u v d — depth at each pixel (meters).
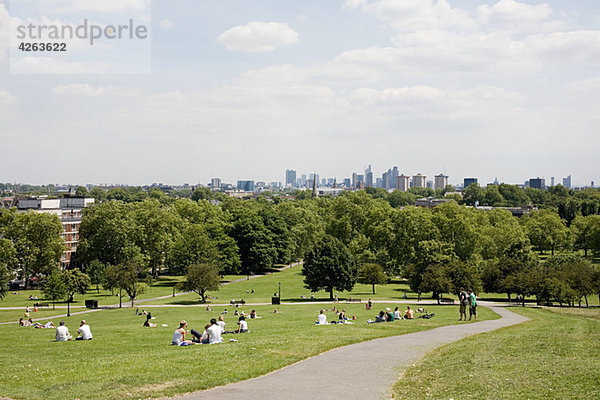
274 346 29.59
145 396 19.38
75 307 81.69
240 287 111.69
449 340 32.78
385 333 36.06
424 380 21.61
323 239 93.12
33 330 51.03
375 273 99.56
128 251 114.81
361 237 127.06
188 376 22.20
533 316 53.28
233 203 197.88
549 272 81.81
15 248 112.00
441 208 139.25
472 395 19.19
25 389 21.09
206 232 127.06
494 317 50.66
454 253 109.19
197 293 99.75
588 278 75.81
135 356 28.30
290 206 184.50
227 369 23.45
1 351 33.50
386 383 21.19
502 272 88.25
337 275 87.75
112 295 100.75
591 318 51.97
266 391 19.88
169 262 120.38
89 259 120.81
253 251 133.50
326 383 21.16
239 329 39.28
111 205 127.12
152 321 56.59
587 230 157.25
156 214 125.69
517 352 27.41
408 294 99.25
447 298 84.75
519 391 19.61
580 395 18.83
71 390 20.50
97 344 35.72
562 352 27.16
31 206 158.62
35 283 124.19
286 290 105.81
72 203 184.62
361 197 175.25
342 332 36.47
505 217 183.00
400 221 124.56
